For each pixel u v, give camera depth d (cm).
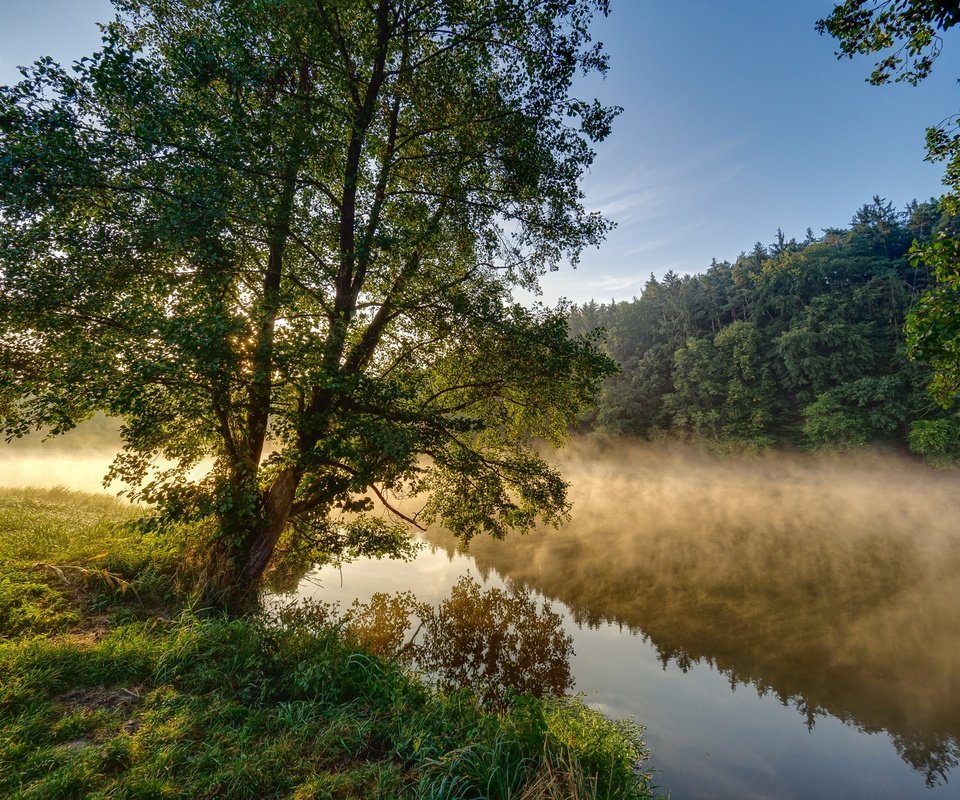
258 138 667
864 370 4356
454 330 891
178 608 690
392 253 816
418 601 1173
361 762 416
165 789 333
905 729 733
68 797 315
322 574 1320
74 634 580
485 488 915
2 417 610
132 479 702
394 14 845
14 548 810
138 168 613
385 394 720
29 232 593
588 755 492
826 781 609
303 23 719
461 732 489
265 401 739
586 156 920
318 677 529
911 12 568
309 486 827
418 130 911
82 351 609
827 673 907
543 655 940
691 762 629
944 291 616
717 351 5300
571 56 855
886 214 6050
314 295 805
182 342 563
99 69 562
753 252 6694
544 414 1027
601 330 923
